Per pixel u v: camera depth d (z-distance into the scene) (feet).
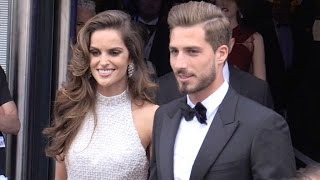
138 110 12.72
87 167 12.37
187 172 10.39
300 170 7.59
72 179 12.60
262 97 14.73
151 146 12.06
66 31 18.43
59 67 18.49
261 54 17.60
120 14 12.64
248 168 10.00
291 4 23.98
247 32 17.53
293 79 24.26
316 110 24.23
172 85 14.44
